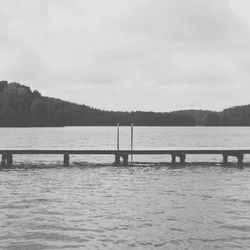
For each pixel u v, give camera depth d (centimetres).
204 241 1532
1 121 18950
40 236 1591
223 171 3559
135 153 3938
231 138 11738
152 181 2986
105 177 3198
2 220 1814
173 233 1631
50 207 2077
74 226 1725
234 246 1478
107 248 1460
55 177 3200
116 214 1931
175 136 13300
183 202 2214
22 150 3884
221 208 2066
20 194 2445
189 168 3772
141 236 1591
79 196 2388
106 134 15050
